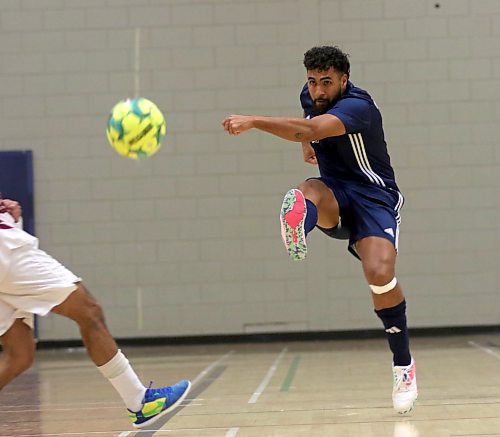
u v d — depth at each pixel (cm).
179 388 1222
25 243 1148
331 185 1386
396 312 1356
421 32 3225
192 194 3247
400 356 1392
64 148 3253
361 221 1365
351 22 3228
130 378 1202
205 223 3241
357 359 2536
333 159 1405
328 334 3231
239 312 3250
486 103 3219
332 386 1897
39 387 2130
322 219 1371
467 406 1509
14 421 1561
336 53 1333
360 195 1376
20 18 3262
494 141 3219
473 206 3222
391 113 3228
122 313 3259
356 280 3231
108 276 3253
